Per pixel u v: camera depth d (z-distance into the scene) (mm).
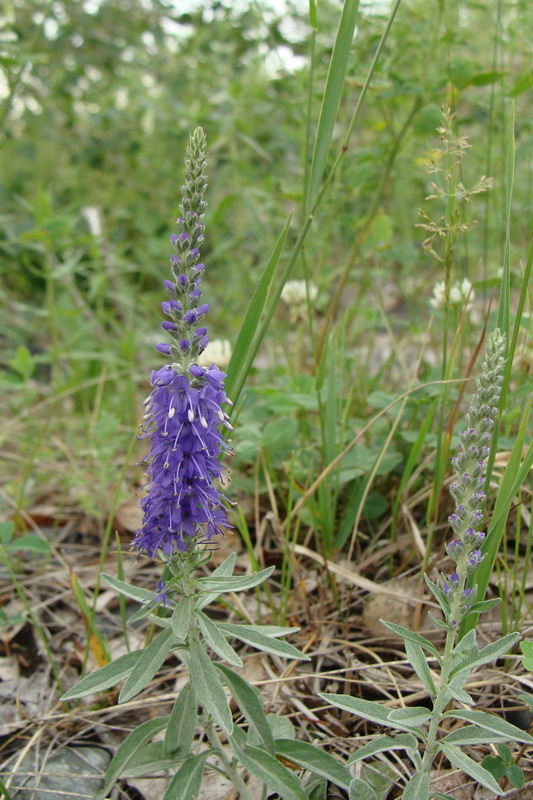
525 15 445
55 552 433
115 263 701
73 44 906
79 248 768
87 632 344
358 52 473
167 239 791
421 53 489
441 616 348
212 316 727
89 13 889
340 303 707
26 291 834
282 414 456
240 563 406
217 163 779
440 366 448
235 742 262
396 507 381
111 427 470
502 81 461
